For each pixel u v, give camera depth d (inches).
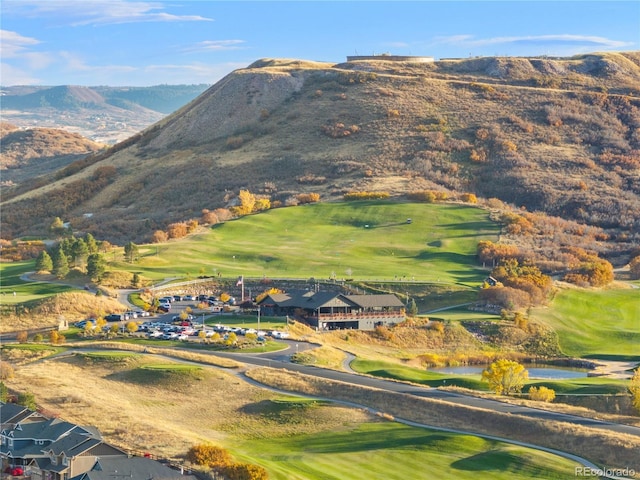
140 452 4072.3
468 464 4060.0
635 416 5024.6
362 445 4377.5
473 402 4958.2
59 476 3791.8
